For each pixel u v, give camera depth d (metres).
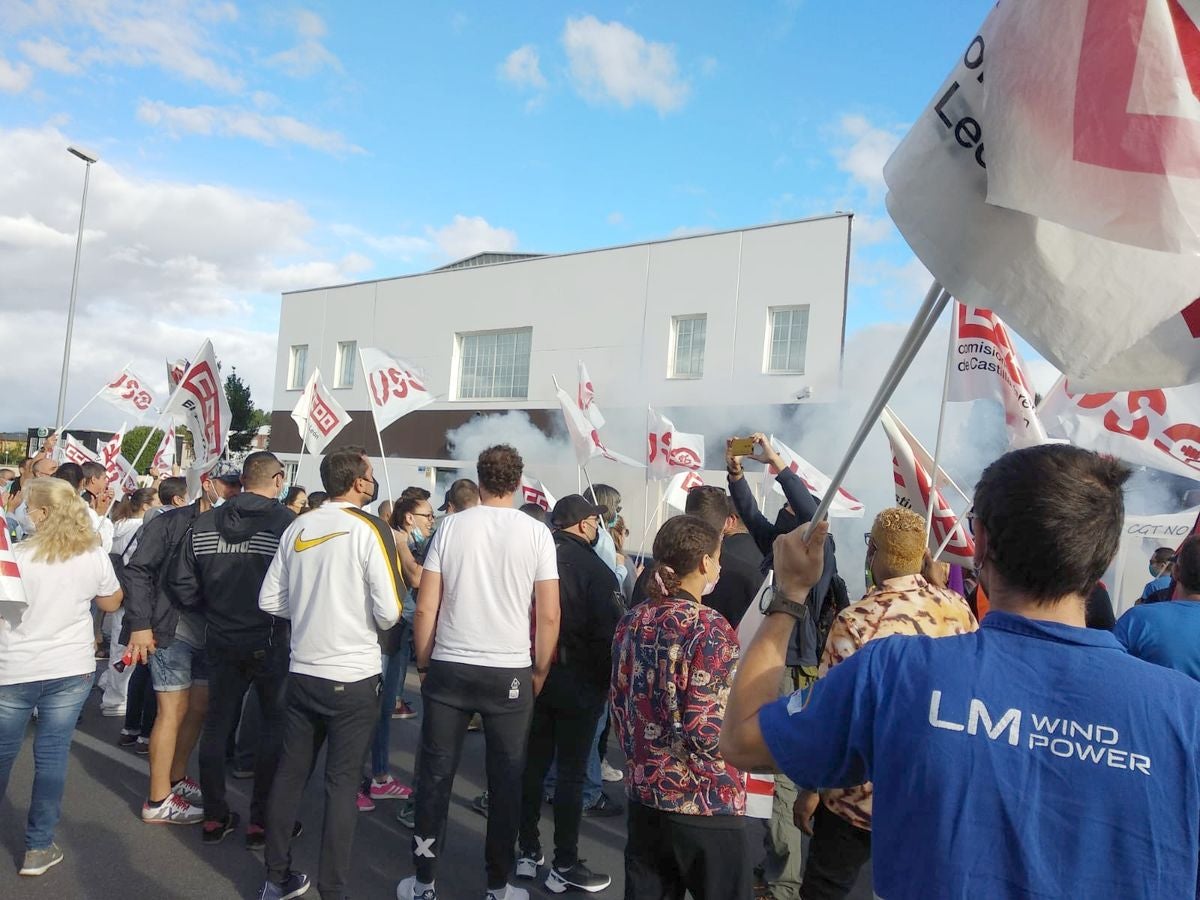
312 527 3.75
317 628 3.63
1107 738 1.23
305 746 3.73
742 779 2.83
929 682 1.32
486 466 3.94
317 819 4.84
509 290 23.14
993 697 1.28
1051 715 1.26
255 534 4.30
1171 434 4.78
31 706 3.90
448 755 3.74
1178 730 1.22
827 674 1.46
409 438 24.92
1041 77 1.06
